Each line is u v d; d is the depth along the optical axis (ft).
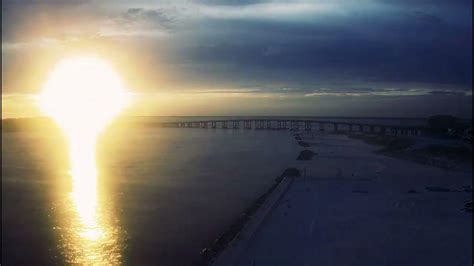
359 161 254.47
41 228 123.85
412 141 332.60
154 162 271.90
